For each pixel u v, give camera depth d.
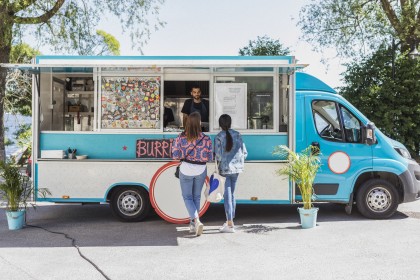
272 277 4.73
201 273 4.87
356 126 7.73
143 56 7.54
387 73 17.58
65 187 7.43
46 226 7.34
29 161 7.60
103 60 7.52
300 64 6.82
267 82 7.61
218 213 8.44
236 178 6.77
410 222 7.43
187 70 7.57
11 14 15.56
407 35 18.64
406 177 7.61
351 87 17.56
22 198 7.34
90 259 5.40
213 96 7.62
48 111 7.95
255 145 7.56
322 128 7.73
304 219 7.02
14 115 19.16
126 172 7.42
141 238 6.46
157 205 7.31
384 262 5.23
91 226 7.31
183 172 6.43
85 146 7.58
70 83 8.36
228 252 5.70
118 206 7.54
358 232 6.73
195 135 6.39
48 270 4.99
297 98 7.77
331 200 7.62
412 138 17.11
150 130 7.57
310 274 4.82
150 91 7.65
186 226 7.26
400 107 16.92
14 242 6.27
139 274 4.85
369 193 7.66
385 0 19.67
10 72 16.67
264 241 6.24
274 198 7.42
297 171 7.00
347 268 5.01
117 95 7.66
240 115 7.60
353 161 7.59
